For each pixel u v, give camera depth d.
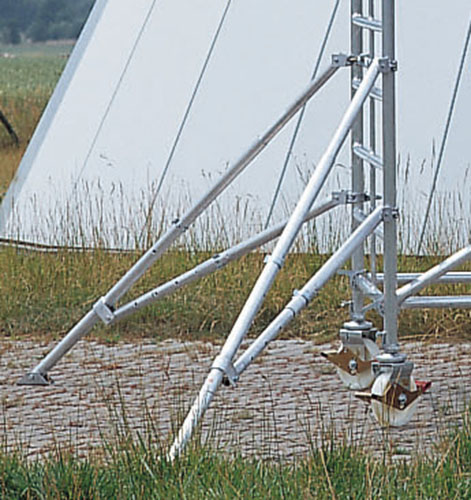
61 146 45.91
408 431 23.02
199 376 27.59
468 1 42.88
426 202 39.50
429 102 41.44
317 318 33.06
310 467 18.86
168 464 18.97
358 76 26.08
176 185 42.41
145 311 33.38
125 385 26.98
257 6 44.72
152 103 44.69
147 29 46.62
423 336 30.84
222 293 34.31
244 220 39.84
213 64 44.31
